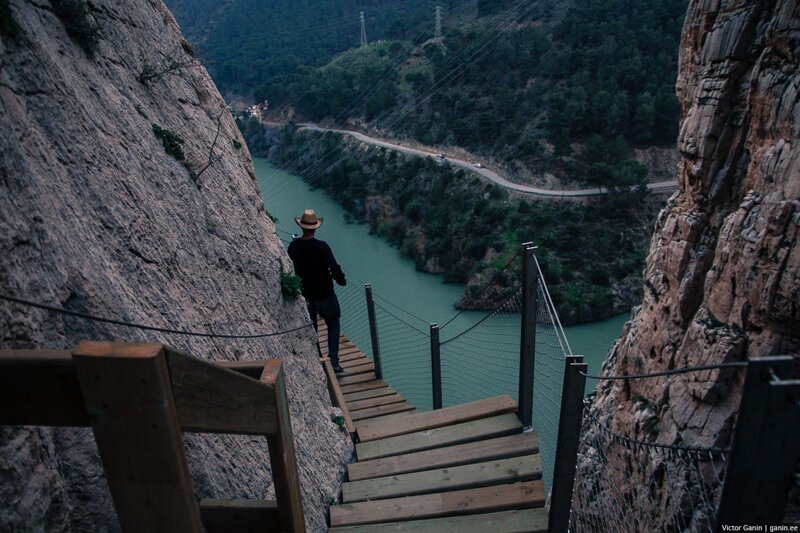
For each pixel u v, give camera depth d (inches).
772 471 63.7
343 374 322.3
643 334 477.7
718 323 364.2
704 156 398.6
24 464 75.0
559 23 4138.8
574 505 206.5
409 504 158.2
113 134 137.9
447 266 2309.3
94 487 89.3
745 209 344.5
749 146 370.3
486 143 3329.2
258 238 211.9
